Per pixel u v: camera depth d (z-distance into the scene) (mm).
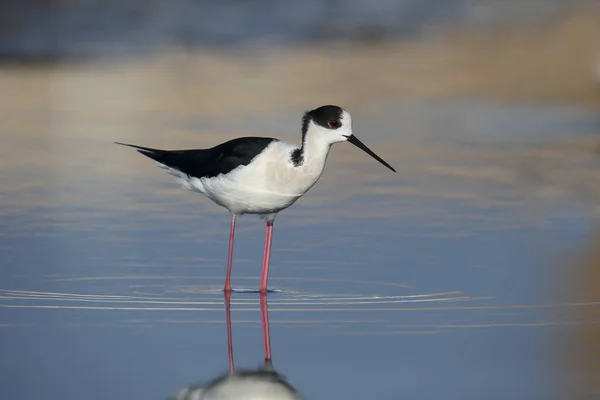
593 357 8961
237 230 13711
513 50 29922
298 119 21422
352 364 8797
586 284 11297
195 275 11648
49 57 28547
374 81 26000
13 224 13797
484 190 16281
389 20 33531
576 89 25297
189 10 33125
